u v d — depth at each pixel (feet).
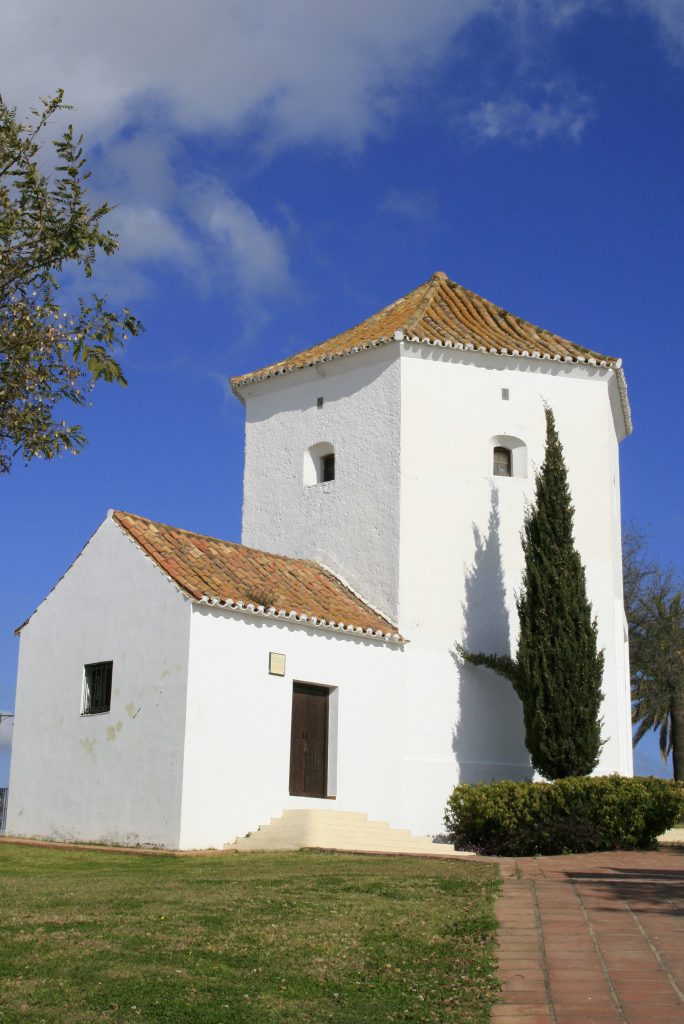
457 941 31.55
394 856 53.57
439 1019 24.66
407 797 70.49
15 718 69.15
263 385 86.17
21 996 25.26
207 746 59.62
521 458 79.46
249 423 86.84
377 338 79.61
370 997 26.25
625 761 80.07
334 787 66.08
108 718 63.46
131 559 65.00
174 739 59.31
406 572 74.49
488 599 75.82
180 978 26.89
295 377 83.97
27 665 69.62
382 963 29.07
